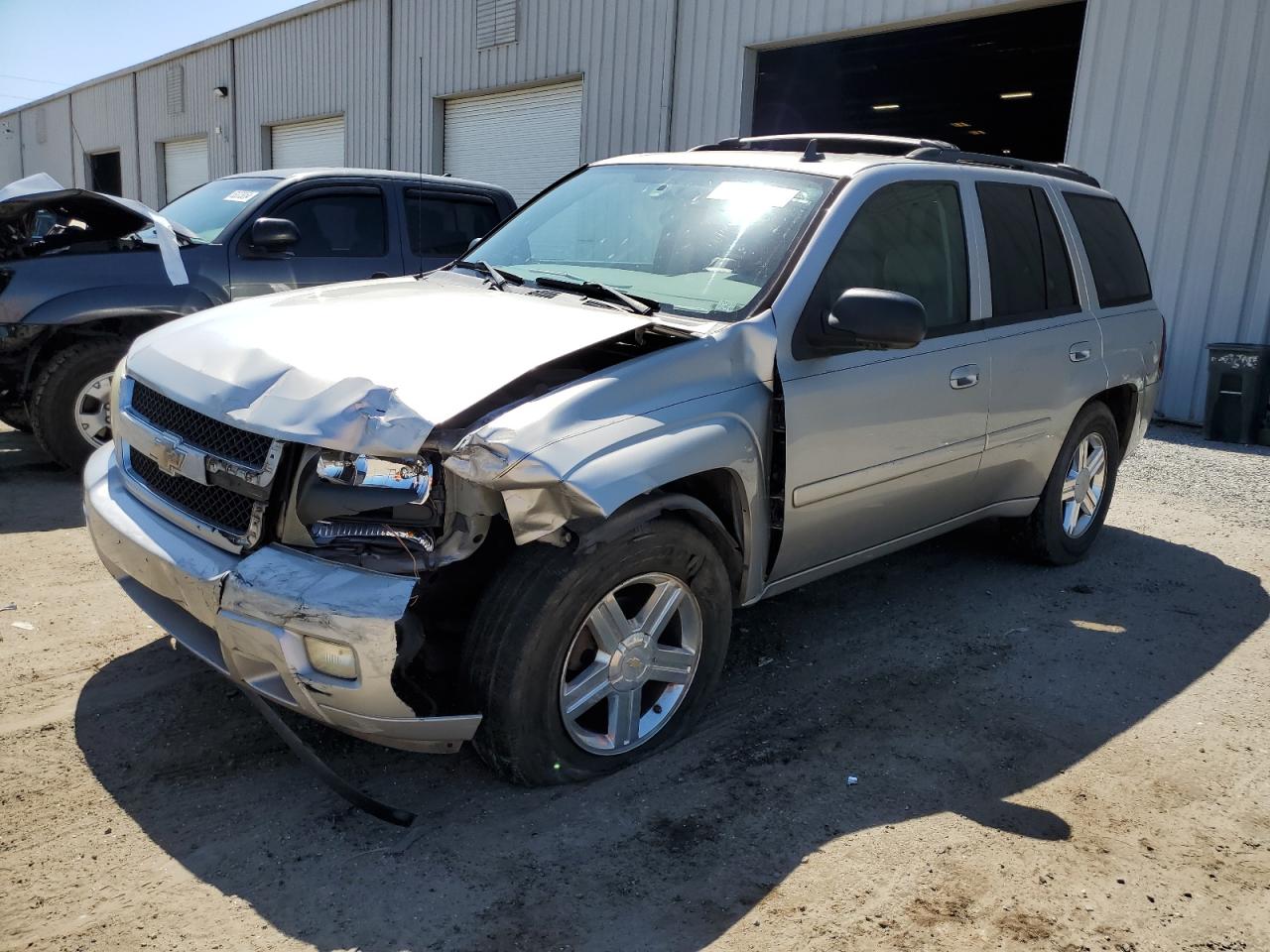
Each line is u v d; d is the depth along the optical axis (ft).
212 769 9.85
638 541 9.36
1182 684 13.01
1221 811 10.09
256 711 10.93
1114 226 17.76
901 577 16.55
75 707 10.84
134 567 9.61
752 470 10.49
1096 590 16.38
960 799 10.04
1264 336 28.94
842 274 11.70
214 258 20.59
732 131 41.98
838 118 65.16
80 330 19.33
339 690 8.23
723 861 8.83
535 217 14.42
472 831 9.07
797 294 11.12
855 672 12.83
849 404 11.48
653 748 10.44
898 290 12.50
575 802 9.59
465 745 10.51
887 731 11.34
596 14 47.16
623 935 7.85
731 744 10.86
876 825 9.50
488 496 8.56
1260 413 28.30
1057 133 67.97
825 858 8.95
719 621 10.61
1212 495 23.03
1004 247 14.58
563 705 9.39
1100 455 17.31
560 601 8.93
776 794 9.91
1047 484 16.16
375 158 63.16
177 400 9.59
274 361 9.46
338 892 8.18
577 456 8.65
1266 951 8.09
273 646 8.25
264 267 21.27
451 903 8.12
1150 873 9.02
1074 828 9.64
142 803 9.22
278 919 7.84
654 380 9.71
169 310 19.65
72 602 13.66
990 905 8.43
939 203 13.57
